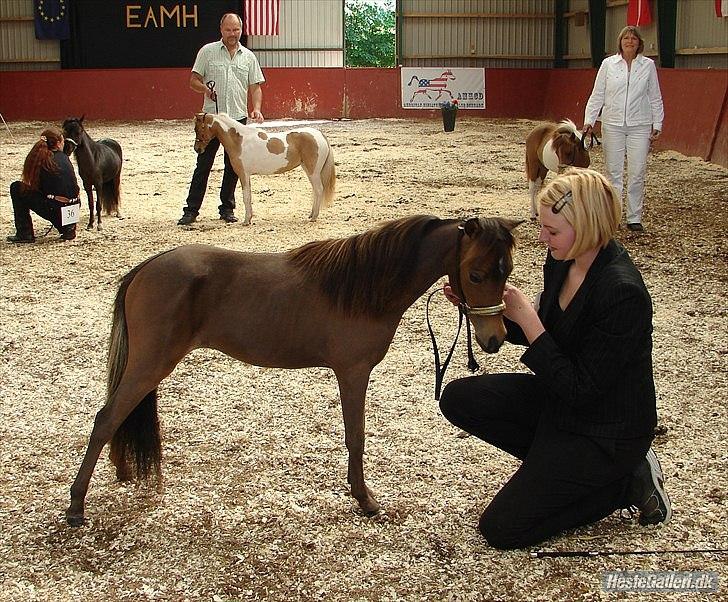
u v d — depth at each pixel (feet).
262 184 39.34
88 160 28.22
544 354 9.73
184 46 78.43
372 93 77.61
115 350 10.50
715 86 45.68
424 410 14.39
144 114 75.61
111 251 25.85
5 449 12.85
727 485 11.73
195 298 10.34
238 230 28.96
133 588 9.48
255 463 12.46
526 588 9.52
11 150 51.62
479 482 11.93
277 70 76.23
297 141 29.32
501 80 79.00
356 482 10.88
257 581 9.63
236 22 29.86
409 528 10.73
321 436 13.37
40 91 74.84
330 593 9.41
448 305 20.43
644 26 62.64
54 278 22.75
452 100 78.54
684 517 10.93
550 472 9.91
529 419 10.99
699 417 14.02
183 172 43.21
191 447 12.96
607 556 10.09
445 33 81.61
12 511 11.09
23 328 18.61
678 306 20.22
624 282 9.53
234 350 10.68
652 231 28.19
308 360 10.73
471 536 10.56
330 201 30.53
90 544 10.34
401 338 18.13
